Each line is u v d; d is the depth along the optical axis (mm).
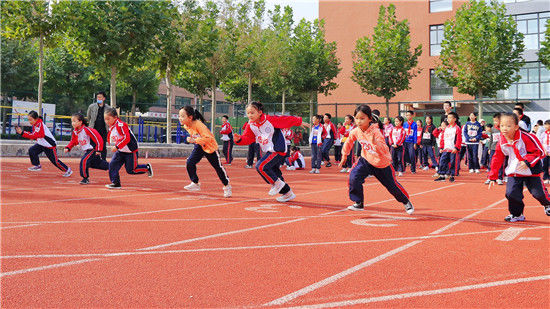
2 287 2930
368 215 6082
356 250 4090
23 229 4723
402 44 27297
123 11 17047
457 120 11312
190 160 8312
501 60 23844
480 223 5551
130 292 2881
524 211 6594
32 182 9102
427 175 13586
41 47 16844
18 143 17781
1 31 16719
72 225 4996
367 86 28250
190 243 4262
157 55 19094
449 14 33094
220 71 24844
